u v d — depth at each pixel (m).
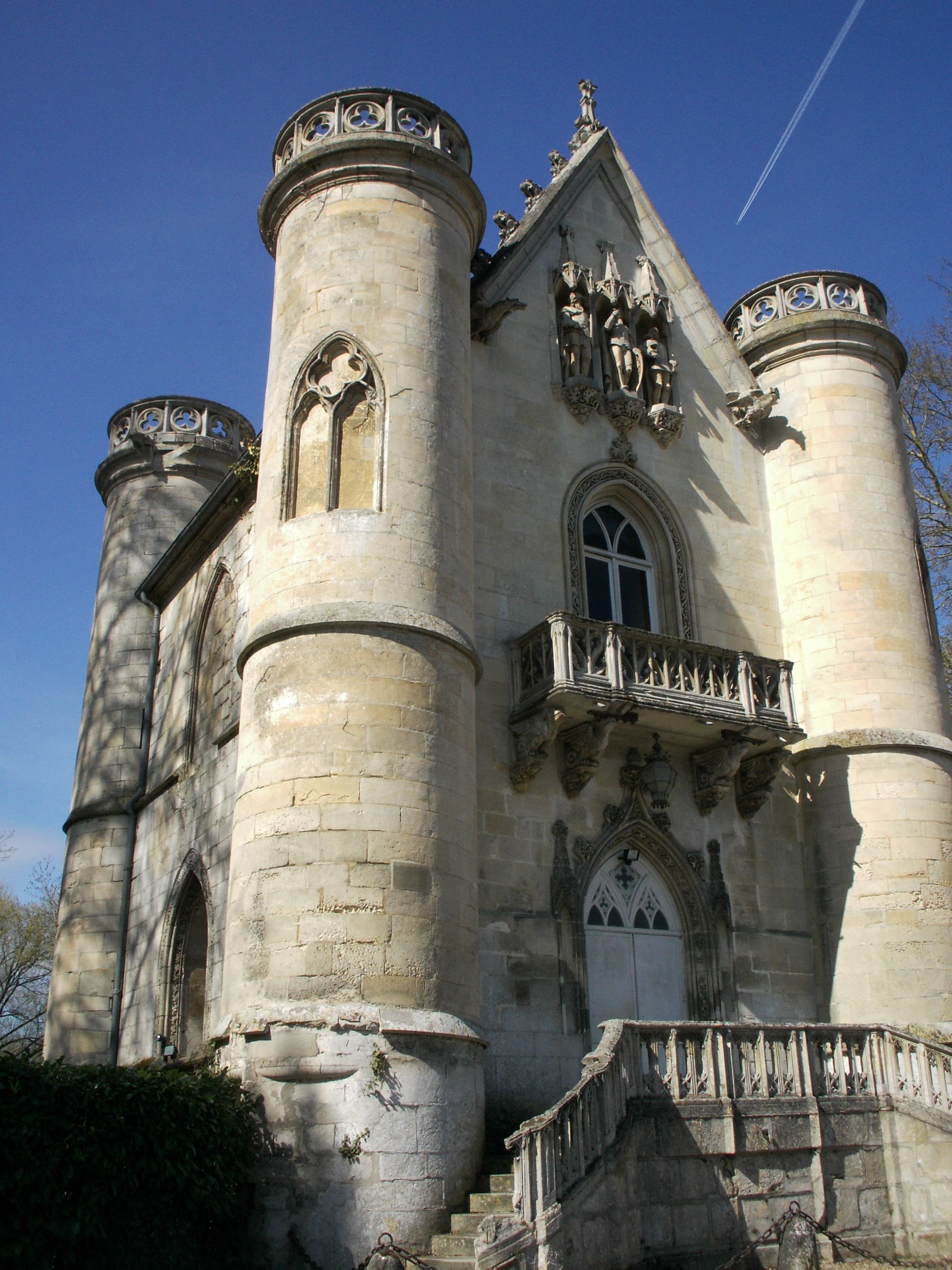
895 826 18.41
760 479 21.28
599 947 16.75
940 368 27.81
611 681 16.22
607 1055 12.15
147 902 21.67
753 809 18.52
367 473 15.28
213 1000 17.23
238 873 13.91
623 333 20.19
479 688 16.55
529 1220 10.42
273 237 17.86
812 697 19.61
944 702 19.95
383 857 13.19
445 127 17.52
